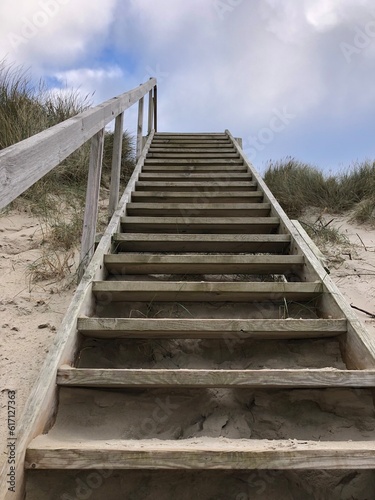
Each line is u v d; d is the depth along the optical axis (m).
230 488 1.23
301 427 1.46
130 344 1.89
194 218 2.85
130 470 1.24
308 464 1.14
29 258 2.80
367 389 1.48
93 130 2.26
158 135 6.20
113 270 2.42
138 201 3.53
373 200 4.31
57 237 3.09
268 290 2.00
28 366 1.75
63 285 2.49
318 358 1.79
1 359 1.78
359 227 4.05
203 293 2.04
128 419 1.48
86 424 1.43
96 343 1.86
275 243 2.64
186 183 3.72
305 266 2.27
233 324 1.70
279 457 1.14
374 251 3.44
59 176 4.20
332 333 1.73
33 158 1.33
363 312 2.43
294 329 1.69
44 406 1.30
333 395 1.51
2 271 2.59
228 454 1.15
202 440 1.31
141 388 1.58
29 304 2.26
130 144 5.55
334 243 3.63
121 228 2.93
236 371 1.43
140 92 4.34
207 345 1.92
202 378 1.42
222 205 3.15
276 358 1.82
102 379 1.43
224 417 1.50
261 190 3.57
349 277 2.95
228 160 4.67
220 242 2.62
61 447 1.16
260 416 1.50
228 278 2.66
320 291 2.01
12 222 3.28
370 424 1.42
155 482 1.23
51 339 1.95
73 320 1.68
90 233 2.48
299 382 1.41
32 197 3.66
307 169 5.35
